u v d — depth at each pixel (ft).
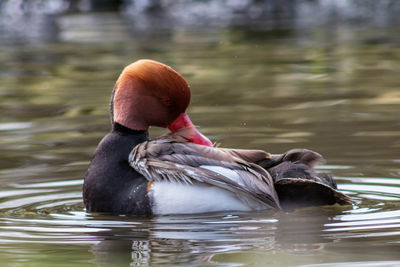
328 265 21.72
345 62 66.74
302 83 57.93
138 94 30.55
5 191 32.58
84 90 57.62
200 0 116.57
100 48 79.00
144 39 84.58
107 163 29.60
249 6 114.52
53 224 27.48
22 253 23.86
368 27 89.71
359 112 46.98
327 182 28.55
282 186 27.94
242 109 49.19
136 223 27.25
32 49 80.28
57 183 33.78
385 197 30.17
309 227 25.99
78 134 43.80
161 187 28.02
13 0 114.83
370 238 24.44
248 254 23.08
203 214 27.78
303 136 41.09
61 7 117.08
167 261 22.65
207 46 78.13
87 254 23.65
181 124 31.09
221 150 29.25
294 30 88.94
